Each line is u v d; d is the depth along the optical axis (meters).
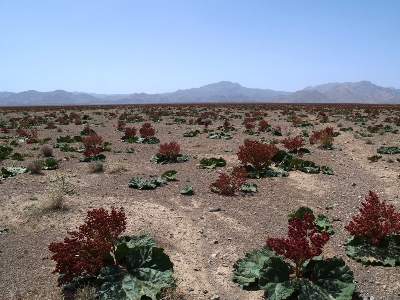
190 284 5.34
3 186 10.27
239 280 5.36
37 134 23.64
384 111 47.69
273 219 7.95
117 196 9.45
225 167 12.91
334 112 43.38
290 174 11.86
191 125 28.92
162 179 10.80
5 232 7.08
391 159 13.62
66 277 4.93
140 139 19.66
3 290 5.14
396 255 5.87
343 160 14.07
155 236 6.89
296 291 5.02
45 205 8.32
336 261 5.16
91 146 17.06
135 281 5.00
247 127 24.70
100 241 5.35
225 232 7.25
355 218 6.43
